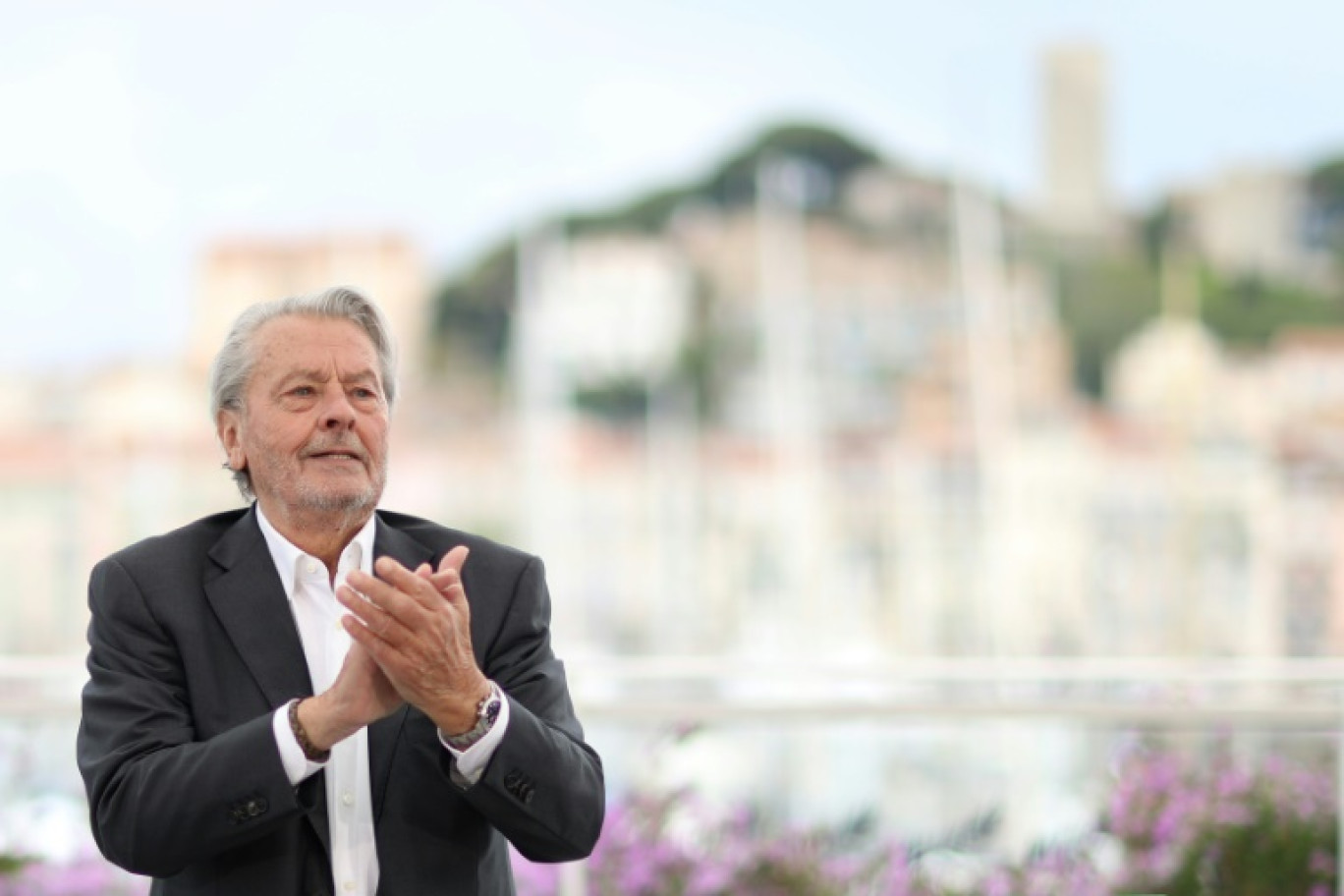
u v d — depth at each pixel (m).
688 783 8.42
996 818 8.54
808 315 102.94
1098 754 8.57
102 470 96.06
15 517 91.38
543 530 98.50
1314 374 100.81
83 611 87.19
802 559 92.75
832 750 8.45
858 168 108.31
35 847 8.17
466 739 4.62
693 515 97.19
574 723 5.12
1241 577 90.69
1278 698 8.38
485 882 4.95
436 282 108.25
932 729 8.48
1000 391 99.38
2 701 8.20
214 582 5.01
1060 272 102.44
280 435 4.95
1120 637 88.06
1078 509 94.19
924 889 8.41
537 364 104.38
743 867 8.38
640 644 91.88
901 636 89.38
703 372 102.38
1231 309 102.75
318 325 5.05
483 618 5.14
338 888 4.78
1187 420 98.75
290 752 4.54
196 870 4.79
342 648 5.03
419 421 103.62
